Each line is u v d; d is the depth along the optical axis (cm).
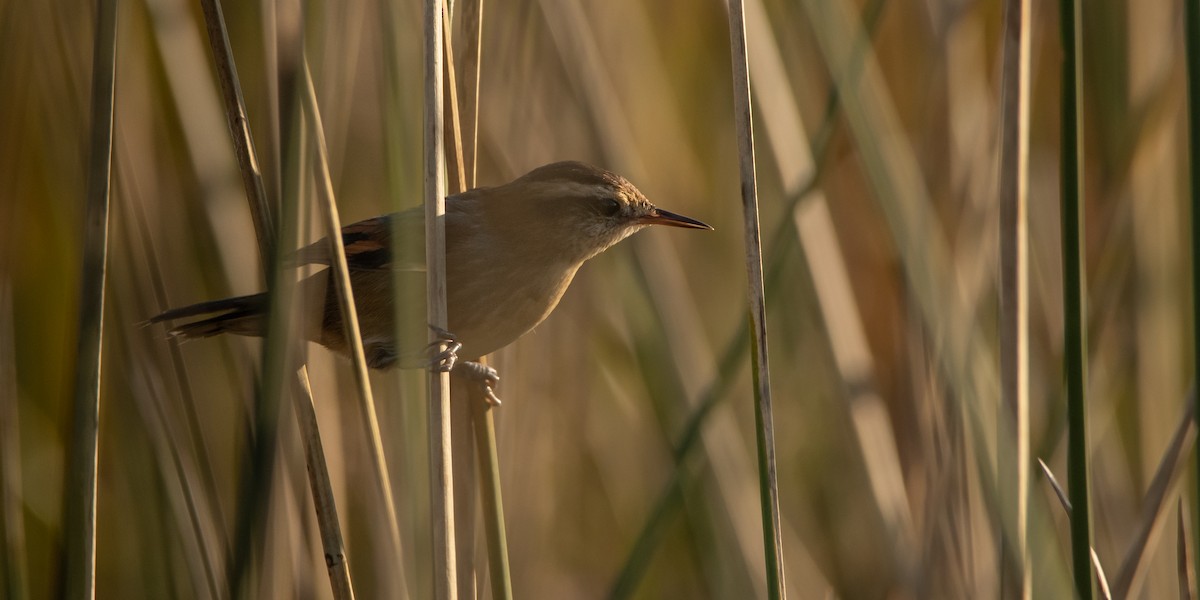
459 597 747
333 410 850
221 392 997
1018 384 712
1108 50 988
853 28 955
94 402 630
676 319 1058
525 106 998
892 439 962
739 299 1223
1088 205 1089
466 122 757
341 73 769
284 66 623
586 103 1021
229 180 891
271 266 638
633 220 930
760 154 1229
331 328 862
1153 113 966
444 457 659
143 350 809
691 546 1043
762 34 984
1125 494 988
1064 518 923
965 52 1045
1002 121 727
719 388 840
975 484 819
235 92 641
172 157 977
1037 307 1097
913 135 1114
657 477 1108
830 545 1148
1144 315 1002
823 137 828
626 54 1212
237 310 797
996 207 970
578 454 1115
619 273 1062
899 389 1071
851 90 791
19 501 783
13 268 982
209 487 780
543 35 1023
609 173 935
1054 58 1160
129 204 812
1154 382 1001
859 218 1197
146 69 937
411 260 778
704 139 1284
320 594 796
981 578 816
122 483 906
